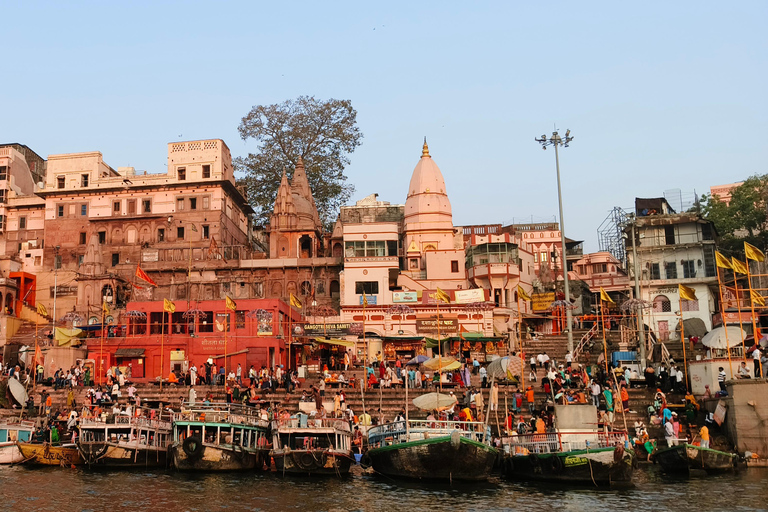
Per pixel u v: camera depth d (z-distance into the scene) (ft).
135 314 177.47
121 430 110.63
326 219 274.36
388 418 128.16
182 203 245.45
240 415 111.34
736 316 179.73
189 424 106.32
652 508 80.23
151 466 110.63
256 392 141.79
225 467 104.88
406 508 81.56
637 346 165.99
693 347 171.63
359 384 144.15
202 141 248.93
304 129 264.93
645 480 97.14
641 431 114.52
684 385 137.69
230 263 227.40
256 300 173.88
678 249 205.77
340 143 267.80
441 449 93.04
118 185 248.93
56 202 251.19
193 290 226.17
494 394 117.39
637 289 161.68
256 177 266.98
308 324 173.37
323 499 86.48
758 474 101.35
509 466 102.94
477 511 79.66
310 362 181.16
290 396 138.31
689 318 200.44
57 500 86.43
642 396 131.44
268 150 266.16
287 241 239.30
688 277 203.92
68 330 172.86
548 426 114.52
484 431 102.22
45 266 246.47
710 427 118.01
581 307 226.58
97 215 248.93
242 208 270.67
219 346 170.91
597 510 79.61
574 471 93.45
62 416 129.18
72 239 248.32
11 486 94.89
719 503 82.28
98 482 97.71
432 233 227.81
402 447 95.76
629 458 92.38
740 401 111.96
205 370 154.61
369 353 186.29
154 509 81.92
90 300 218.59
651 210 227.61
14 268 239.91
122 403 134.72
